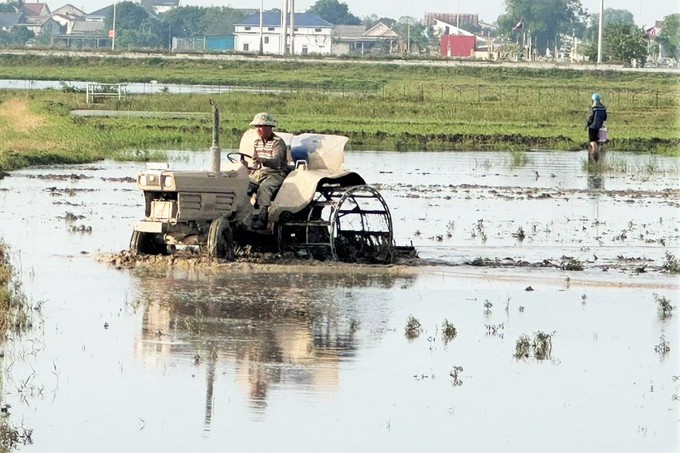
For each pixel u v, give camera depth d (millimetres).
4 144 141875
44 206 95438
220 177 70062
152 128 172750
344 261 73500
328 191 73312
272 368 49719
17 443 41125
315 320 58031
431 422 43875
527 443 42031
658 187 124375
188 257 71062
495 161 149500
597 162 144125
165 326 55969
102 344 52594
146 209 70625
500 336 55938
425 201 105500
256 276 67938
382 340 54625
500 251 79562
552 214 99375
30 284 64188
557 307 62406
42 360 50156
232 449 40781
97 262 70688
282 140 73375
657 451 41156
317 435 42219
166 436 41875
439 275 70375
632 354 53406
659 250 81875
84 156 136750
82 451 40531
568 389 48094
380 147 166625
